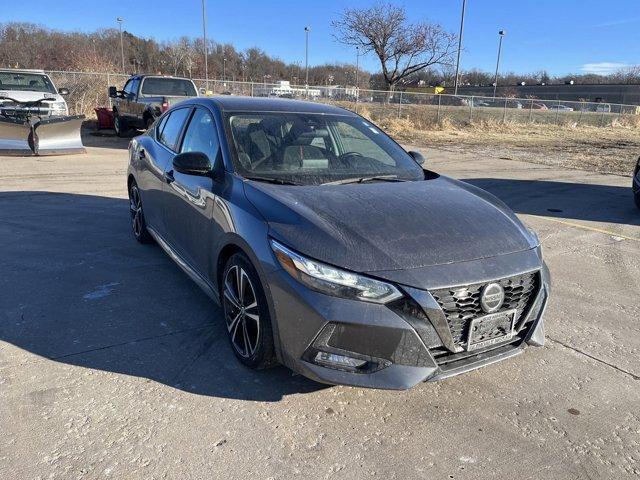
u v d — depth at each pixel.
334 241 2.72
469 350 2.77
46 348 3.43
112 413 2.79
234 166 3.53
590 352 3.70
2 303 4.07
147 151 5.12
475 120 28.39
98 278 4.67
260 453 2.55
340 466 2.49
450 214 3.13
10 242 5.60
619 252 6.21
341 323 2.59
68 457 2.46
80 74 22.27
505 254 2.90
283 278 2.74
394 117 26.30
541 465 2.56
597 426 2.87
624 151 19.27
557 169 13.70
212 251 3.51
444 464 2.54
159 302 4.21
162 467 2.43
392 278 2.60
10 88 13.78
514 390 3.19
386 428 2.79
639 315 4.37
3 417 2.72
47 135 11.84
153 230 5.08
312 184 3.46
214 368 3.27
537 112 32.38
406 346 2.60
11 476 2.32
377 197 3.28
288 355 2.80
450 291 2.66
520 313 2.96
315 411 2.90
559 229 7.25
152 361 3.33
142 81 15.02
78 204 7.48
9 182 8.80
